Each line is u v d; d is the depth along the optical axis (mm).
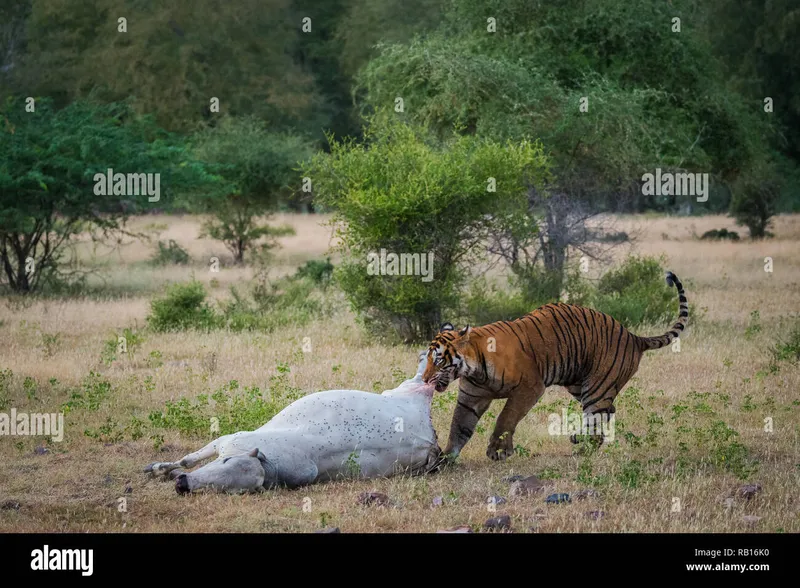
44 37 85562
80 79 79875
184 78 78125
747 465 13211
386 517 11086
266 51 85500
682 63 38156
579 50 37406
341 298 30734
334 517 11117
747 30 66875
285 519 11078
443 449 14336
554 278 27312
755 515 11211
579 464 13289
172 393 18094
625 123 31984
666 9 38938
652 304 27000
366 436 12766
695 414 16250
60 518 11297
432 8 85438
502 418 13734
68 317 27922
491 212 24188
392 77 36219
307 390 18000
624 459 13586
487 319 24375
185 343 23422
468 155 24797
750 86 64188
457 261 24375
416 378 13836
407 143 25016
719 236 53031
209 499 11734
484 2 38250
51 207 35125
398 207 22938
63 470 13211
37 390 18266
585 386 14367
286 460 12266
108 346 22312
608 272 30391
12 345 22953
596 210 31828
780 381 18844
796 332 22094
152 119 43156
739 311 28109
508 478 12719
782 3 63469
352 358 21375
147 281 37844
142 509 11516
